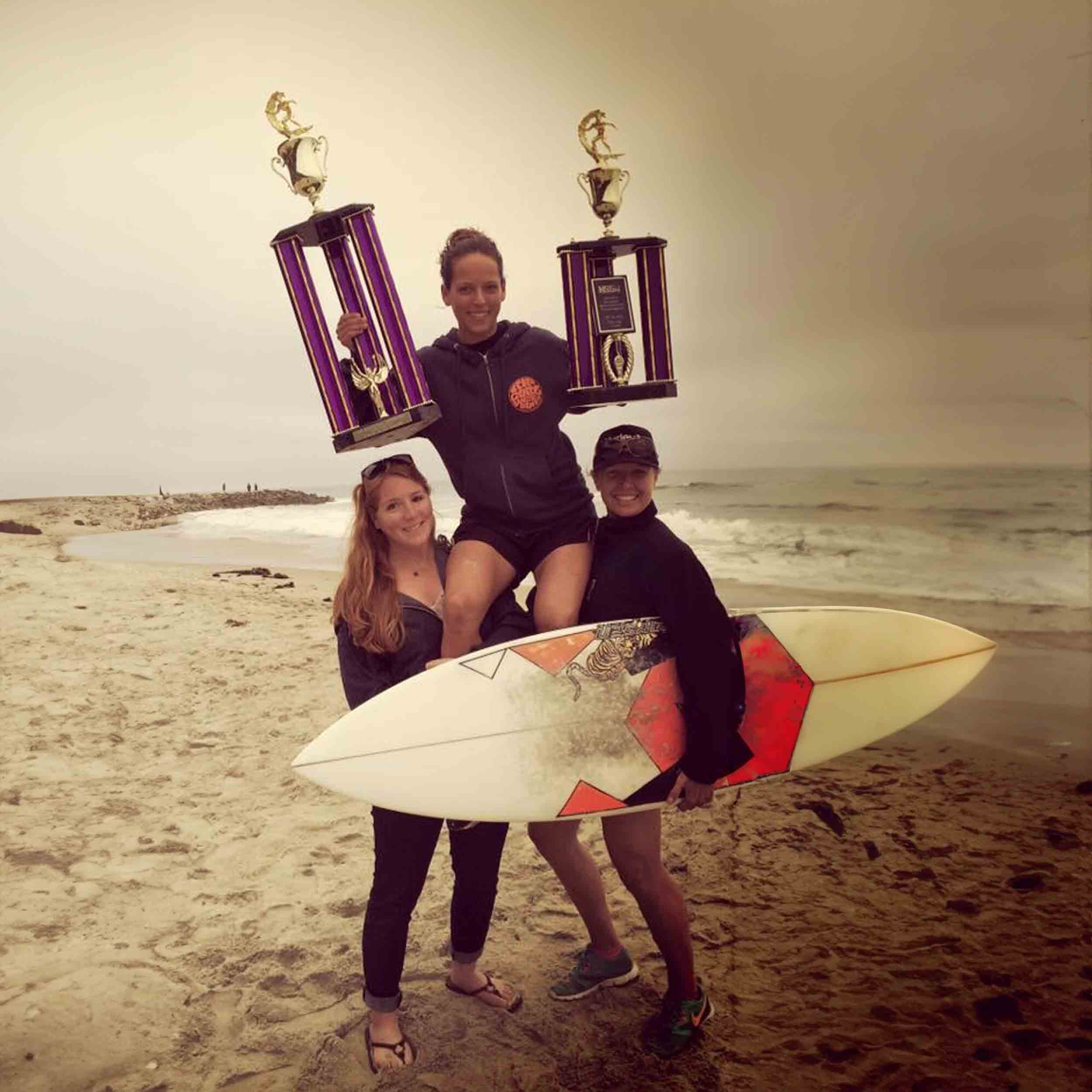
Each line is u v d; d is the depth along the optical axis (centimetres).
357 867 327
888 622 230
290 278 203
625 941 276
